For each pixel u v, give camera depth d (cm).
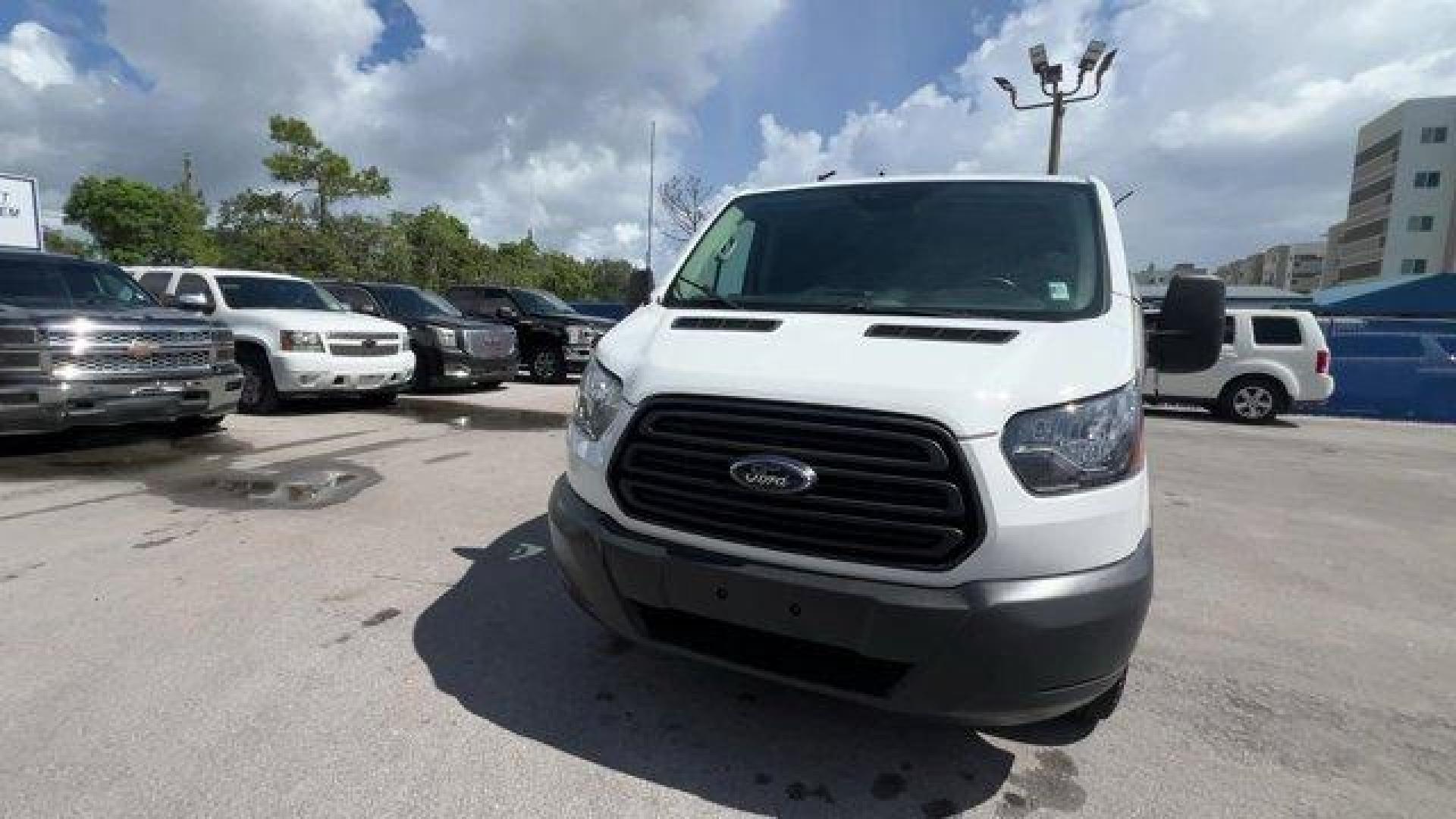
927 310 295
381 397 1128
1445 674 353
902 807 245
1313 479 818
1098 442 224
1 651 314
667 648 259
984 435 215
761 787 250
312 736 264
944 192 362
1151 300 1432
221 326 771
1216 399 1361
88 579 394
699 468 243
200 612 358
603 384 277
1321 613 425
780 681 244
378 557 440
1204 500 699
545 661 324
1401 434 1251
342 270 3594
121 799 229
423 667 315
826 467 225
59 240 4953
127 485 591
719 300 331
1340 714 313
